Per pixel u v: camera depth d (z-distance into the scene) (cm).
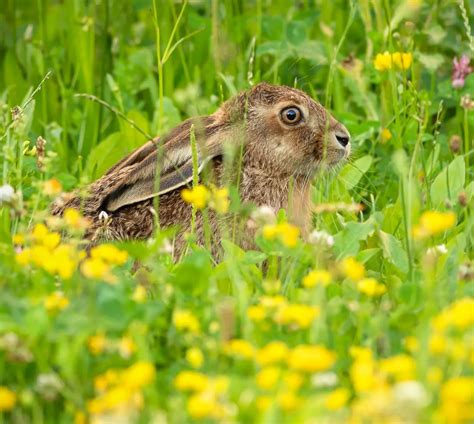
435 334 783
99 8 1588
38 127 1446
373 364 763
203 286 879
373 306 891
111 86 1390
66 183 1241
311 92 1433
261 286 917
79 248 1098
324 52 1444
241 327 842
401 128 1282
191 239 1005
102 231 1104
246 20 1539
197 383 728
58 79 1458
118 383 759
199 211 1116
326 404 704
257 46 1493
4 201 964
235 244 1050
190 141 1127
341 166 1195
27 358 777
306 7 1577
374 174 1308
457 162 1163
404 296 880
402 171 997
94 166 1304
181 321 816
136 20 1594
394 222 1119
